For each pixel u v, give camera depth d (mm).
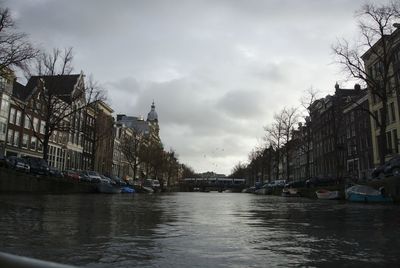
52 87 43188
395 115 47844
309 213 18219
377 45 38906
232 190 135625
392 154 46844
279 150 67688
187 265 6246
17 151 53125
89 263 6184
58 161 64312
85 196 36625
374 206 24688
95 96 46531
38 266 1709
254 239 9164
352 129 63344
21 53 32312
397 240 9047
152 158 90000
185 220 13875
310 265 6309
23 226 10383
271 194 66750
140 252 7242
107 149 85562
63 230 9844
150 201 30750
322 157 79375
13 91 54812
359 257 6977
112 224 11750
